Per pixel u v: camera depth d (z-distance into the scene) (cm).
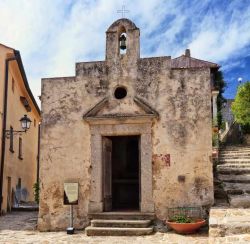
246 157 1831
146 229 1117
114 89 1288
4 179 1817
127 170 1670
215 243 780
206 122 1216
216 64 2409
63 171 1271
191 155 1209
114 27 1322
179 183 1201
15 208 1958
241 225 872
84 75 1309
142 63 1282
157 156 1227
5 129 1794
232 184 1406
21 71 1995
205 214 1173
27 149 2503
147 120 1239
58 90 1315
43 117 1309
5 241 1078
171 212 1190
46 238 1116
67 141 1284
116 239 1072
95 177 1249
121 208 1404
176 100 1241
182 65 2448
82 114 1291
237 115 2400
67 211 1248
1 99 1759
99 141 1266
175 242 1005
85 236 1130
